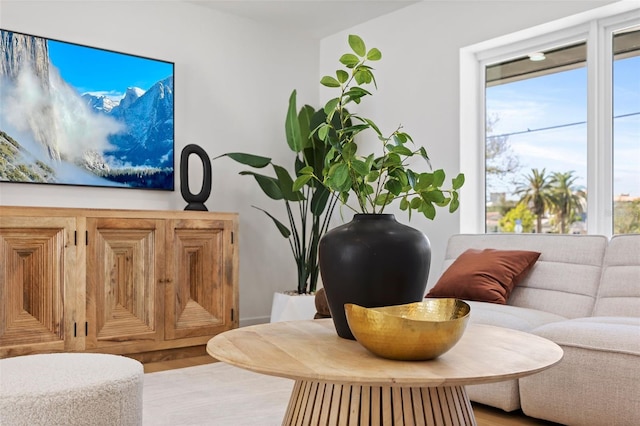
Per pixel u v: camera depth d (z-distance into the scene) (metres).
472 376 1.24
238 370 3.27
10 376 1.66
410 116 4.21
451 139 3.93
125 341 3.27
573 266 2.93
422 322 1.34
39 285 2.99
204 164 3.87
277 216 4.60
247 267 4.43
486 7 3.75
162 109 4.00
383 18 4.43
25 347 2.93
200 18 4.25
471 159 3.94
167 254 3.46
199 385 2.95
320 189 4.12
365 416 1.41
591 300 2.80
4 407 1.50
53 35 3.58
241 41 4.47
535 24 3.50
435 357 1.40
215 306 3.68
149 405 2.59
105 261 3.22
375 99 4.48
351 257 1.63
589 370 2.16
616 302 2.69
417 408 1.41
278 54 4.69
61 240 3.06
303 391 1.55
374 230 1.66
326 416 1.46
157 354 3.47
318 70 4.96
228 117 4.38
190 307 3.57
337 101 1.85
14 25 3.44
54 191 3.55
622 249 2.79
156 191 3.98
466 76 3.93
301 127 4.18
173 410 2.52
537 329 2.37
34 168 3.46
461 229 3.86
